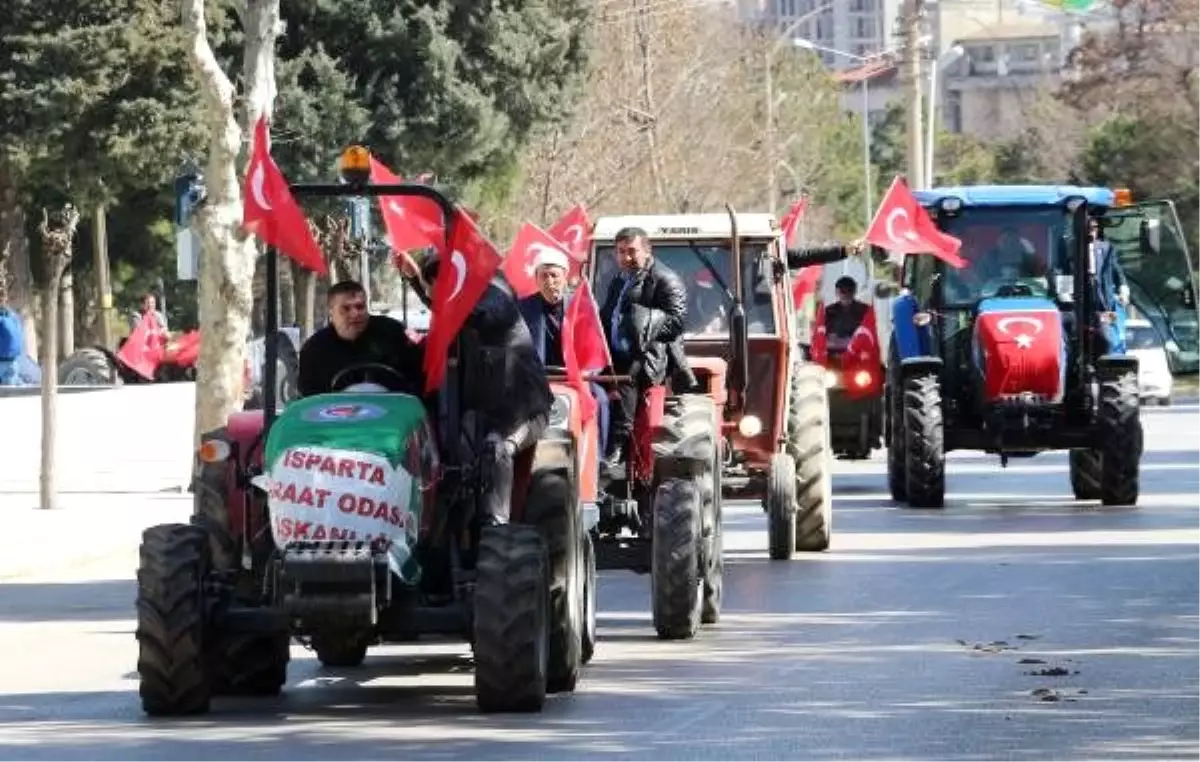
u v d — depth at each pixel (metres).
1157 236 43.91
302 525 19.17
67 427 53.97
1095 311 41.84
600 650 24.14
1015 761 17.45
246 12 44.53
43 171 84.62
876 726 19.09
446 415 20.47
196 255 45.22
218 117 43.91
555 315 25.66
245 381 47.66
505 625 19.55
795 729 19.02
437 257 21.44
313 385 20.78
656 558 24.80
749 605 27.91
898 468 43.75
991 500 43.94
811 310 54.59
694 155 99.31
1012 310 41.09
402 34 81.44
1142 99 121.38
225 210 44.38
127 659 24.86
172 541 20.00
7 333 77.94
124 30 80.62
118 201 91.62
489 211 88.19
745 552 34.50
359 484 19.19
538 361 20.86
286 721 19.88
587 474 23.66
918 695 20.73
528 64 83.94
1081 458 42.62
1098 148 132.12
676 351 26.44
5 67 81.75
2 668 24.20
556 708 20.30
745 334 31.06
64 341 97.44
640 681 21.88
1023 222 42.25
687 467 25.72
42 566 34.91
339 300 20.52
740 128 109.56
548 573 20.34
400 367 20.80
